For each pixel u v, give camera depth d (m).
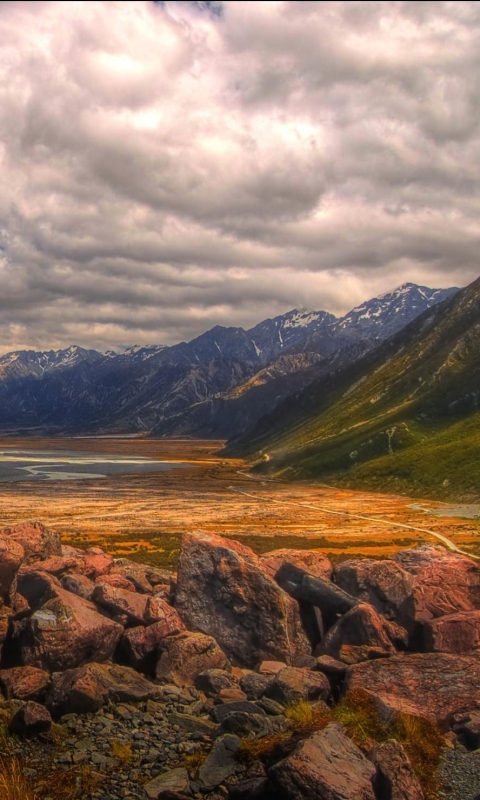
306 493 172.00
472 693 18.53
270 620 23.19
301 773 13.00
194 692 19.69
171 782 14.25
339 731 15.36
